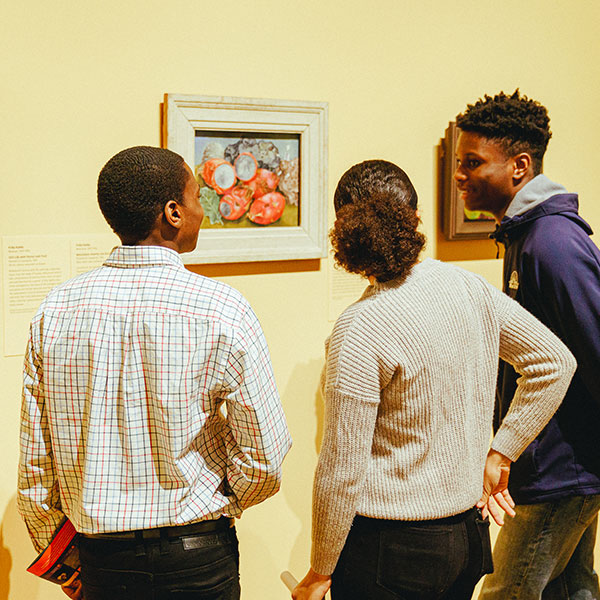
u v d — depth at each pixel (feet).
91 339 4.94
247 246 7.86
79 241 7.11
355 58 8.42
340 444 5.15
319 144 8.15
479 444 5.51
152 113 7.35
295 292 8.34
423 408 5.16
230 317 5.02
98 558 5.24
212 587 5.38
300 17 8.03
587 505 7.14
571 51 10.10
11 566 7.19
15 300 6.90
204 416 5.12
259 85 7.88
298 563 8.75
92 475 5.00
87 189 7.12
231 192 7.74
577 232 6.84
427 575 5.35
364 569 5.44
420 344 5.07
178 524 5.11
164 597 5.26
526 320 5.61
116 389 4.97
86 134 7.06
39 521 5.55
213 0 7.53
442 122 9.11
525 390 5.73
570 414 6.98
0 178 6.72
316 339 8.55
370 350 5.08
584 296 6.59
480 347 5.46
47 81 6.82
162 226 5.21
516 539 7.38
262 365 5.16
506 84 9.57
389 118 8.73
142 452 5.01
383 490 5.28
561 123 10.16
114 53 7.11
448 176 9.05
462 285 5.45
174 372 4.91
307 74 8.14
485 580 7.75
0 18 6.58
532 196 7.22
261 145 7.86
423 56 8.88
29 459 5.28
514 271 7.13
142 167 5.05
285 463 8.53
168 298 4.97
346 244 5.16
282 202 8.07
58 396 5.05
